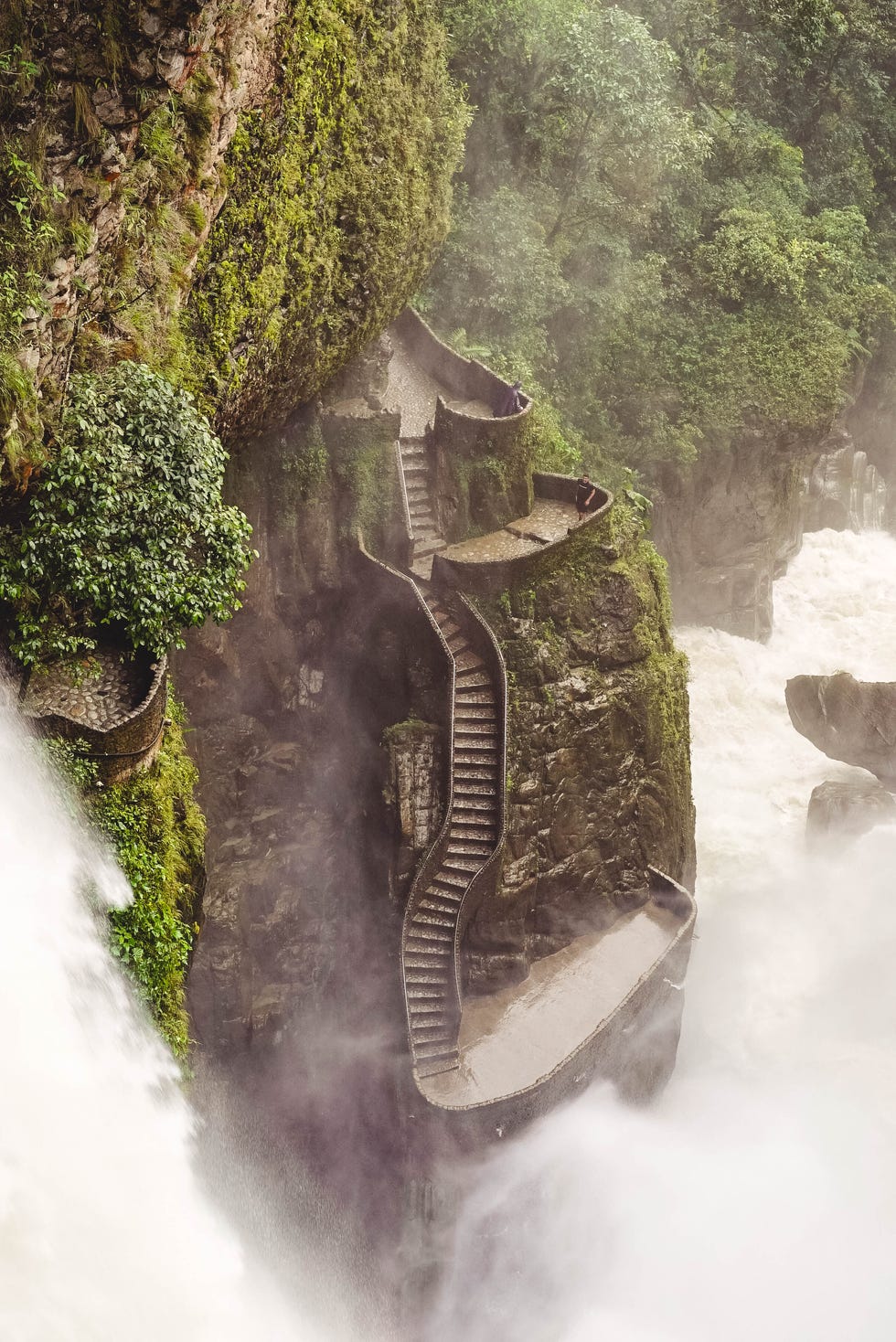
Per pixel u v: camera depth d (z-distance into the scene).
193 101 20.78
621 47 42.62
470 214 42.12
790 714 45.12
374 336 32.69
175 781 22.91
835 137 65.38
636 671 34.06
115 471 19.95
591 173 45.88
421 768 31.12
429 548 33.31
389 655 32.06
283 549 32.56
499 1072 29.66
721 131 56.69
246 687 33.09
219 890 32.50
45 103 17.66
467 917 31.20
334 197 28.08
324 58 25.97
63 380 19.28
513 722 32.06
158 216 21.06
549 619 32.75
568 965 33.06
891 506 62.47
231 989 32.34
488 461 33.59
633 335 48.28
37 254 17.81
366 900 32.75
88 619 20.81
